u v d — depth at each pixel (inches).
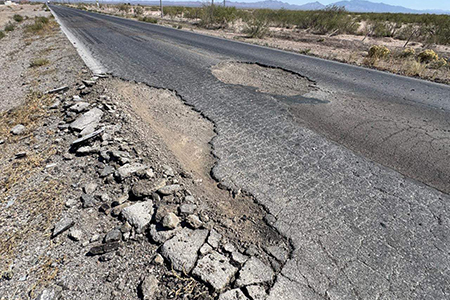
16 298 70.1
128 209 95.7
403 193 109.7
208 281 71.4
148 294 68.9
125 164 122.6
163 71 283.3
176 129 162.6
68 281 73.7
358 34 690.8
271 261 79.1
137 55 361.4
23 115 191.2
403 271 77.2
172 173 119.4
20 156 140.1
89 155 134.6
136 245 84.2
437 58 378.3
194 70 289.9
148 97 211.9
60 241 87.0
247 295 68.8
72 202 103.5
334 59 382.0
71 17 1104.2
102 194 106.1
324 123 172.2
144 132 157.1
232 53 389.4
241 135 155.6
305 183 114.6
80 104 188.9
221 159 132.0
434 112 192.4
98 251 81.8
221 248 83.0
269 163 128.7
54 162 131.6
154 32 638.5
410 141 151.1
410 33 614.2
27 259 81.4
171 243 82.7
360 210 100.0
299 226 92.3
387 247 84.7
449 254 83.1
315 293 70.3
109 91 217.8
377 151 140.9
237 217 96.1
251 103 202.7
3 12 1646.2
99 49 399.5
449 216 98.4
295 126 167.5
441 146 145.9
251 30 655.8
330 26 702.5
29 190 113.5
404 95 227.8
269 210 99.3
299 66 318.0
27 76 294.0
